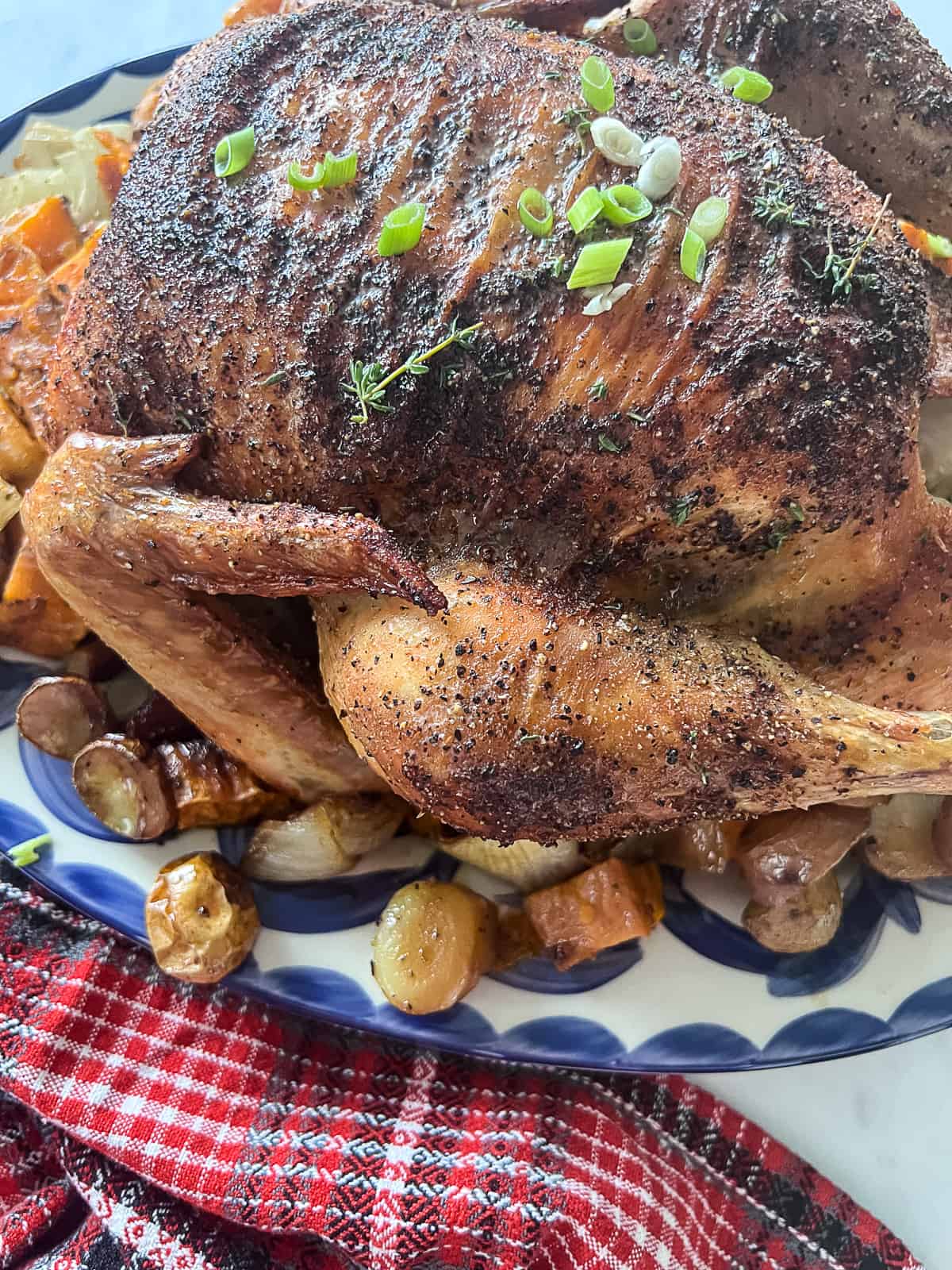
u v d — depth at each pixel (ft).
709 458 0.86
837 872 1.19
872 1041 1.12
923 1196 1.21
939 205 1.13
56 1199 1.15
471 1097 1.15
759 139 0.91
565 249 0.87
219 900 1.07
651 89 0.94
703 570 0.96
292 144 0.94
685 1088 1.21
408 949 1.08
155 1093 1.10
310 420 0.92
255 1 1.30
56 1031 1.11
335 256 0.90
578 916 1.11
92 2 1.73
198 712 1.10
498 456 0.91
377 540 0.91
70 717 1.14
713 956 1.14
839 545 0.91
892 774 0.90
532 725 0.91
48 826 1.13
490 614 0.93
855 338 0.85
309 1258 1.12
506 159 0.90
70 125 1.37
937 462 1.00
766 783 0.92
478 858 1.15
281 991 1.10
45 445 1.16
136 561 0.98
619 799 0.94
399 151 0.91
